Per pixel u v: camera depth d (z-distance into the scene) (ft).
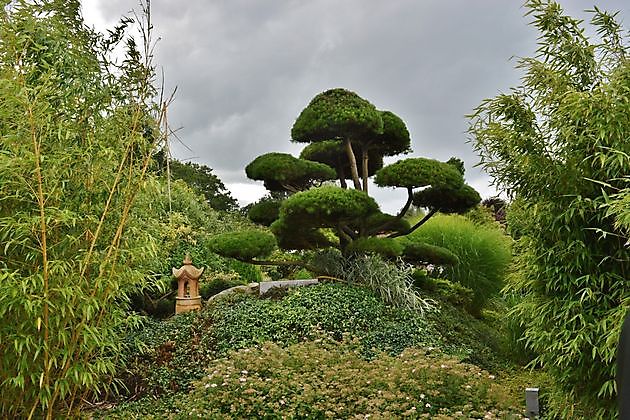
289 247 24.22
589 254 11.21
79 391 12.35
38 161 9.93
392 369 12.67
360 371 13.21
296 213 20.62
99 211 11.37
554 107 11.85
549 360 12.30
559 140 11.59
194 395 13.11
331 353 14.70
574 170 11.32
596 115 10.61
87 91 11.64
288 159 24.09
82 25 11.91
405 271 23.16
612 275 11.12
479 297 26.00
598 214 10.96
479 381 12.68
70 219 10.45
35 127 10.19
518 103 12.23
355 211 20.44
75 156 11.03
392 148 25.72
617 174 10.80
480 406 11.84
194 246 32.60
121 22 11.81
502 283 25.61
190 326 19.39
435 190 23.26
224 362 14.20
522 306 12.71
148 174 11.76
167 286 25.36
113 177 11.48
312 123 22.81
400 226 24.84
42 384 10.24
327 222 21.65
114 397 16.14
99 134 11.63
